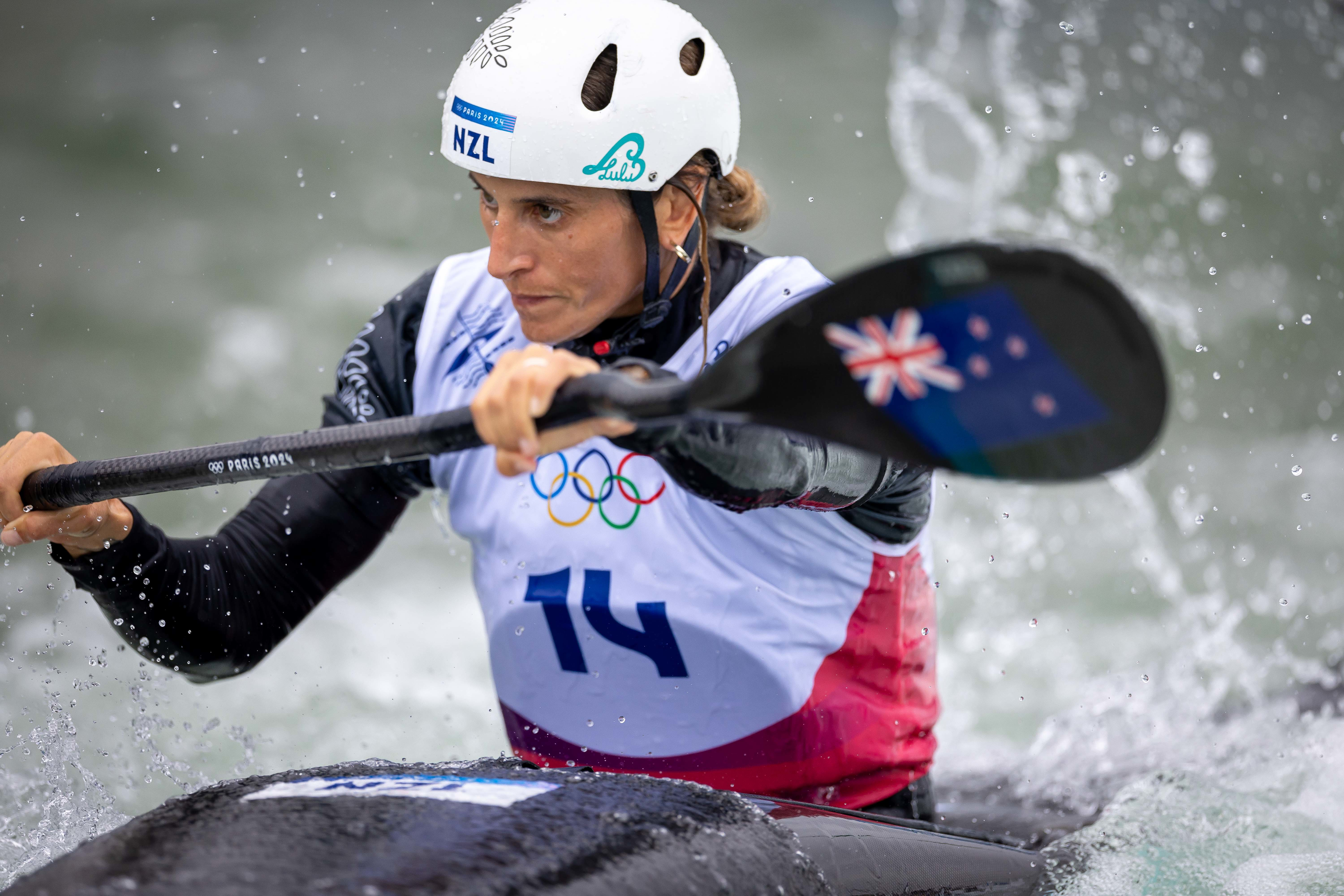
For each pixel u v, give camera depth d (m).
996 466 4.61
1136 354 4.25
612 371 4.80
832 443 4.78
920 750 7.17
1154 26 24.28
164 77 33.75
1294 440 19.50
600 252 6.09
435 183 30.11
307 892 4.13
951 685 14.70
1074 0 25.47
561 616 6.66
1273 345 21.06
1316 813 7.96
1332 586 16.06
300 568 7.18
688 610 6.47
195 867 4.33
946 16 29.62
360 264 26.80
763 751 6.68
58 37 35.81
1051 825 7.65
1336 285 21.89
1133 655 15.03
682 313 6.57
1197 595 16.28
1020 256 4.33
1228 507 18.16
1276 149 22.81
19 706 12.17
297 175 29.97
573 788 5.15
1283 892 6.60
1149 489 18.69
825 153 29.66
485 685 14.08
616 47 5.98
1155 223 22.80
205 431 20.94
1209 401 20.16
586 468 6.61
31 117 31.41
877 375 4.66
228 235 27.53
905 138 28.00
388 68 34.69
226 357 23.17
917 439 4.68
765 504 5.33
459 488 7.01
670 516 6.48
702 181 6.38
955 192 24.58
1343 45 21.95
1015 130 24.97
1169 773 8.06
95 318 23.91
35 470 6.38
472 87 6.03
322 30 36.44
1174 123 23.92
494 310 7.09
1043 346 4.39
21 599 14.80
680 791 5.28
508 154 5.89
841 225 26.50
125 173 29.42
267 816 4.78
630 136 5.93
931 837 6.09
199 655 6.87
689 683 6.61
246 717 12.61
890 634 6.83
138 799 10.28
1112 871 6.67
